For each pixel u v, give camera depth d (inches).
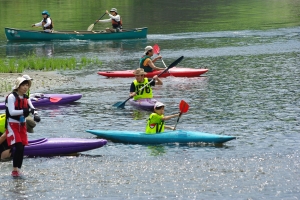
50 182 759.7
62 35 2581.2
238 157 860.6
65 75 1696.6
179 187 736.3
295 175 775.1
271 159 848.3
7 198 703.7
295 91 1375.5
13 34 2610.7
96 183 754.8
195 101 1293.1
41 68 1822.1
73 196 710.5
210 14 3629.4
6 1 4837.6
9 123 777.6
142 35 2620.6
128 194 714.2
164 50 2242.9
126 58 2059.5
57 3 4613.7
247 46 2278.5
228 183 748.0
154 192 720.3
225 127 1047.0
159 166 823.1
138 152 897.5
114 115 1172.5
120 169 811.4
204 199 695.7
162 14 3703.3
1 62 1863.9
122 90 1459.2
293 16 3363.7
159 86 1504.7
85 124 1093.8
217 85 1493.6
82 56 2145.7
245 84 1492.4
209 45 2341.3
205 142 933.2
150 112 1201.4
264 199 692.7
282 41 2390.5
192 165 824.9
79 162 848.3
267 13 3587.6
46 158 870.4
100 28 3036.4
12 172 785.6
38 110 1230.9
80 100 1334.9
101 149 919.0
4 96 1359.5
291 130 1016.9
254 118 1112.8
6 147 858.8
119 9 4074.8
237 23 3095.5
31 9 4114.2
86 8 4163.4
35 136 1003.3
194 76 1646.2
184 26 3041.3
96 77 1663.4
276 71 1688.0
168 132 954.7
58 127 1070.4
